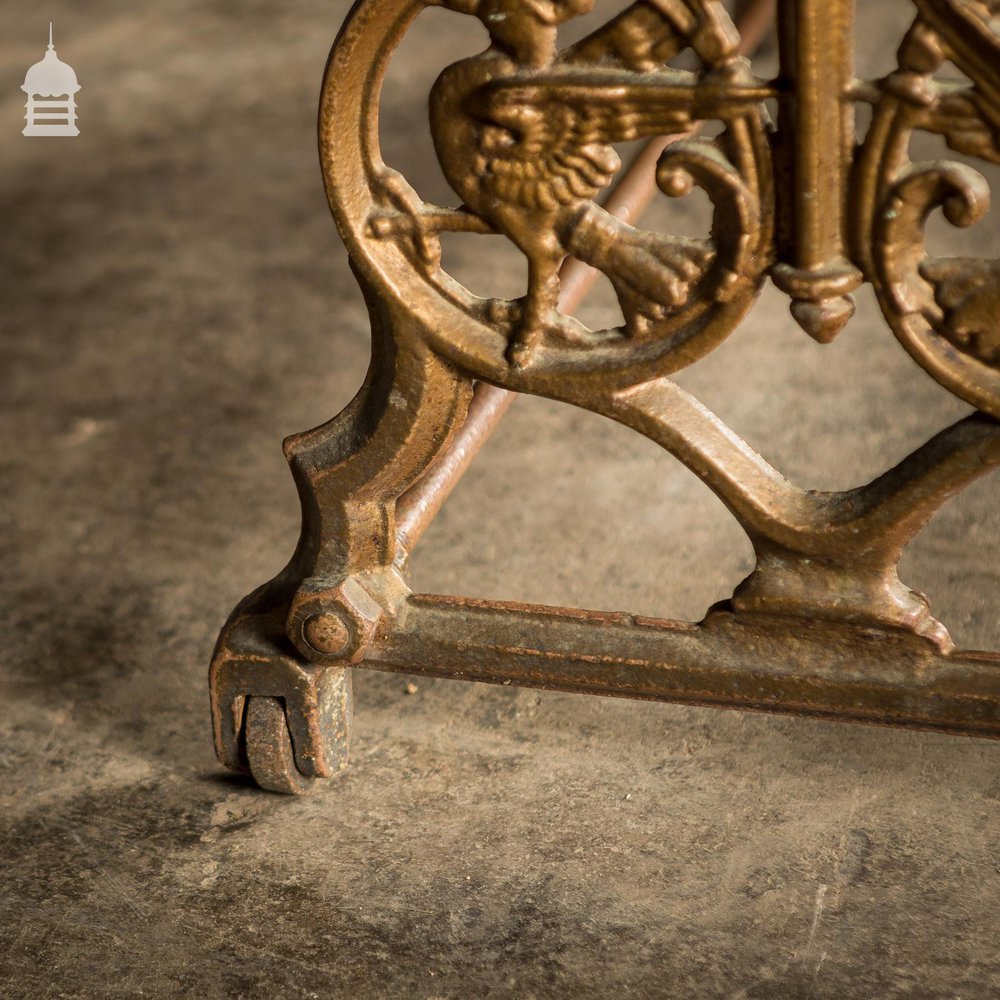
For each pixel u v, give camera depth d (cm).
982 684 125
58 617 151
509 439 164
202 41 304
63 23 325
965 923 127
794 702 127
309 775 135
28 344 183
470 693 142
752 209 121
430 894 130
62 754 140
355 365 175
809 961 125
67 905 130
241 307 188
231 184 228
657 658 128
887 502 123
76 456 167
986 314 120
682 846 131
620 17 120
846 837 131
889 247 120
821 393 166
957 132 118
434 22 286
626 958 126
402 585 131
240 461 165
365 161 125
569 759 137
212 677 133
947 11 117
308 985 126
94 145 250
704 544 153
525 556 153
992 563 148
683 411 125
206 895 130
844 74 118
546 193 123
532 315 125
